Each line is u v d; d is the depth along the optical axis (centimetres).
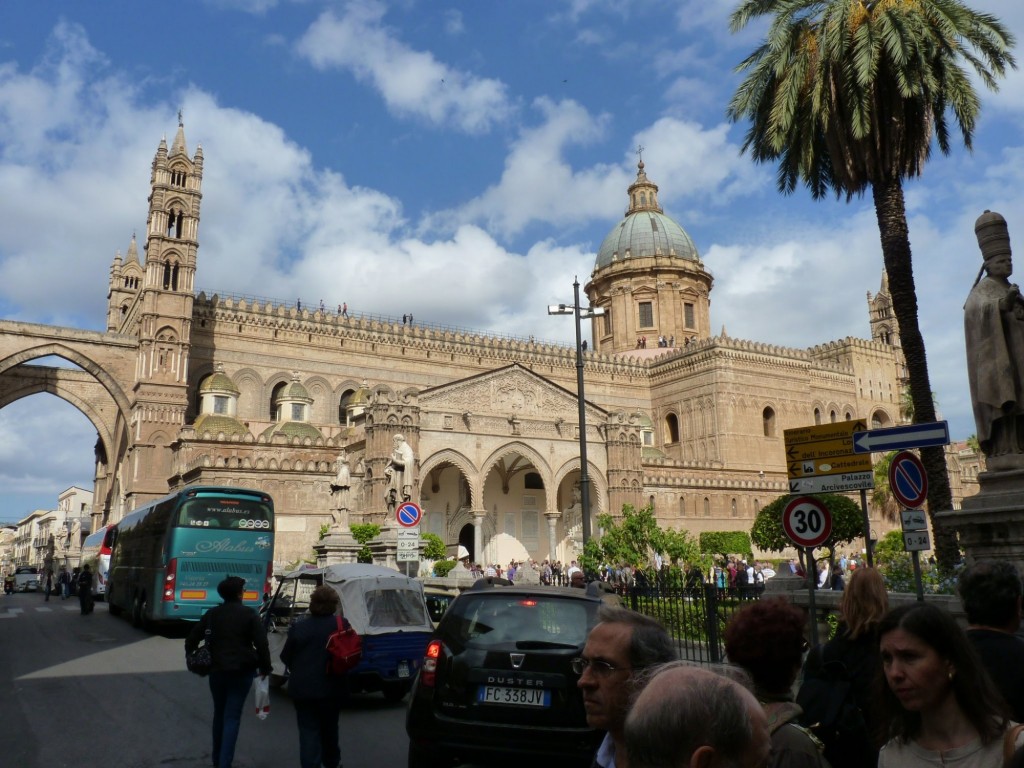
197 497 2852
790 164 2822
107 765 1119
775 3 2694
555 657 925
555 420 7194
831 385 10575
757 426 9769
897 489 1275
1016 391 1117
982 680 406
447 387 6712
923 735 418
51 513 17862
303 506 6488
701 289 11412
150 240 7662
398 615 1588
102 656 2334
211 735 1306
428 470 6500
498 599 999
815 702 529
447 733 930
